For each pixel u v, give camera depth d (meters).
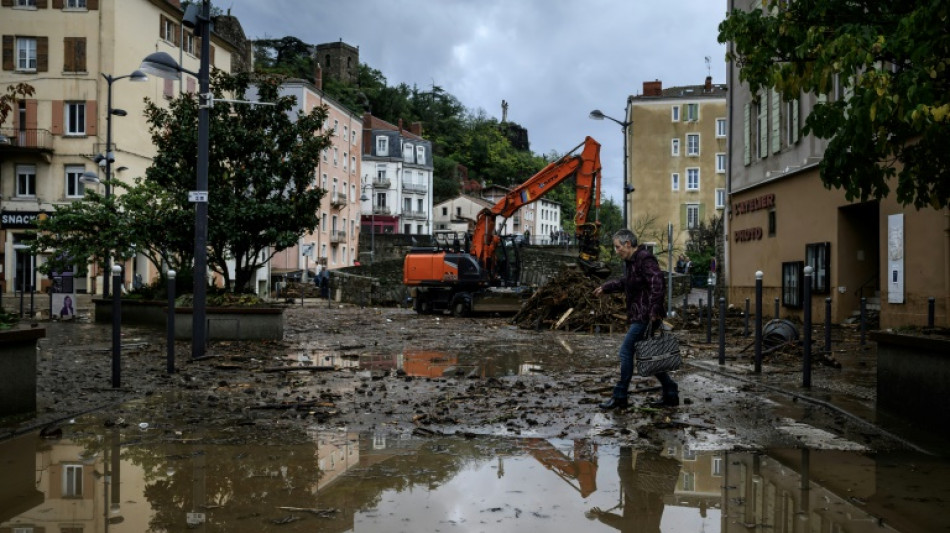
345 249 75.12
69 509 3.72
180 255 18.33
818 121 7.17
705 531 3.43
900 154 7.31
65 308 20.78
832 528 3.47
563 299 20.16
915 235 15.24
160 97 44.75
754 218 25.05
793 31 7.28
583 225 24.28
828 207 19.39
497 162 140.38
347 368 10.06
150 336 15.20
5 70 40.06
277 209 15.62
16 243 39.97
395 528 3.46
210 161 16.00
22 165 40.06
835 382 8.53
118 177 40.59
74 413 6.35
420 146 100.88
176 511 3.70
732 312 24.59
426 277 27.94
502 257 28.83
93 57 40.09
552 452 5.07
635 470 4.58
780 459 4.88
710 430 5.84
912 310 15.35
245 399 7.31
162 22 45.06
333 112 71.00
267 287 51.47
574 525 3.52
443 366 10.47
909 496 4.00
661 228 67.88
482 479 4.35
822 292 19.61
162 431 5.73
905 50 6.05
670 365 6.82
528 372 9.77
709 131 68.00
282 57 126.62
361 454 4.99
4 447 5.14
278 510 3.72
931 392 5.69
